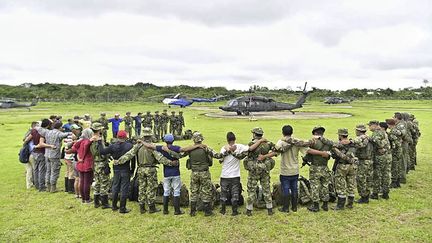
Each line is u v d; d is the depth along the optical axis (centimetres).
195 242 532
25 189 850
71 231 581
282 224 599
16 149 1515
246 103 3328
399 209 669
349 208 675
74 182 805
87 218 643
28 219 639
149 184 661
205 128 2255
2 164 1177
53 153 809
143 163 661
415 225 589
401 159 835
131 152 649
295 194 661
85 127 779
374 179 731
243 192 804
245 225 597
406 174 941
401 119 855
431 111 3778
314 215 641
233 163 648
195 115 3516
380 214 643
